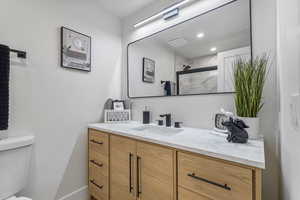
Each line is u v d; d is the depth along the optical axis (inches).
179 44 64.1
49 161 57.8
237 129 38.7
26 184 48.8
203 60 57.7
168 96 67.7
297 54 23.0
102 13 77.0
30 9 53.0
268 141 44.1
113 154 56.4
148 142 45.2
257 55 46.5
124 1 72.6
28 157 48.6
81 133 68.1
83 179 67.9
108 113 74.5
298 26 22.3
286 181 31.7
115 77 83.5
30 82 52.9
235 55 50.5
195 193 34.8
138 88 79.2
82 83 68.7
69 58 63.5
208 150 32.9
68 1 63.8
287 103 29.9
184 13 63.0
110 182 57.4
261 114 45.4
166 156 40.6
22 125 50.9
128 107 82.6
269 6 45.0
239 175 29.1
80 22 67.9
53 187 58.8
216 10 54.9
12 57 48.8
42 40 56.0
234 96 50.1
